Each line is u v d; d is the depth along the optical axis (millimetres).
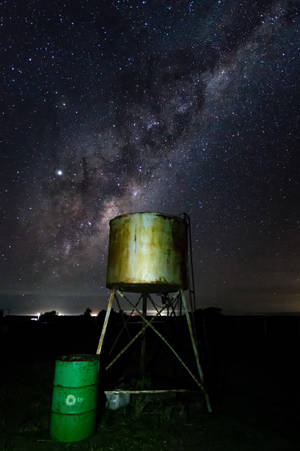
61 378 4750
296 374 9469
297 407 6410
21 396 6820
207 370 9719
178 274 6324
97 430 4980
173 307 7137
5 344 14898
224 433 5035
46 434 4832
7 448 4359
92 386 4863
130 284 6227
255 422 5543
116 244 6426
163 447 4496
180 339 13664
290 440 4820
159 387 6648
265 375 9336
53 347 14328
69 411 4613
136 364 10188
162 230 6285
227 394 7316
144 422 5305
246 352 13430
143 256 6047
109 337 16234
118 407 5840
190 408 5984
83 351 13203
